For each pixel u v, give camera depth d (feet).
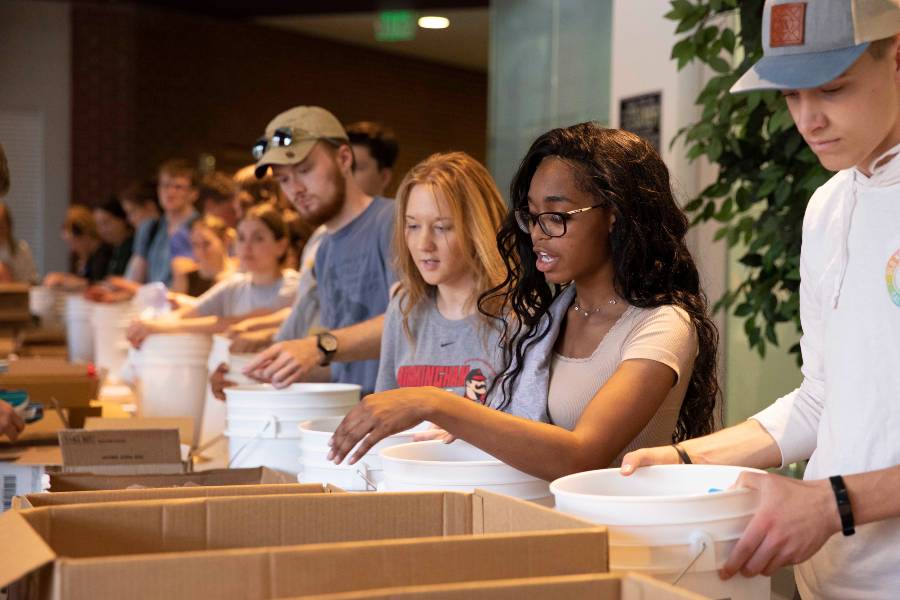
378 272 10.18
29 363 12.32
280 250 14.44
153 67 36.27
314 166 10.18
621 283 5.96
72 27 36.37
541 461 5.11
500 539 3.62
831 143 4.63
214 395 10.28
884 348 4.87
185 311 14.67
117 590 3.30
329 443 5.14
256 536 4.28
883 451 4.84
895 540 4.88
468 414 5.07
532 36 17.74
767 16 4.68
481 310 7.20
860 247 5.01
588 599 3.36
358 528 4.39
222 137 36.65
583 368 6.08
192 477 6.49
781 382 12.24
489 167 18.94
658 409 5.83
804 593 5.41
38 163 36.65
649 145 6.09
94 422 9.61
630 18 14.21
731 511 4.13
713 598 4.10
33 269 27.35
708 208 9.85
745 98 9.18
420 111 40.63
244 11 34.53
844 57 4.44
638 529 4.02
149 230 24.09
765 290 9.41
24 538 3.57
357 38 38.58
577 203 5.88
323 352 8.57
